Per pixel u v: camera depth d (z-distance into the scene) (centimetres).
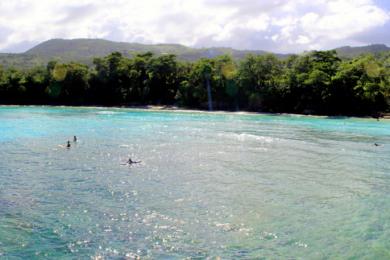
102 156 3788
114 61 13388
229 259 1633
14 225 1930
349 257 1680
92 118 8075
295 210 2266
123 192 2548
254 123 7688
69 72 13150
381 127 7300
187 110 11425
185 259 1617
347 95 9944
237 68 11719
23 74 13625
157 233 1877
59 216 2070
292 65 11762
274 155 4062
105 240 1783
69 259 1598
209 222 2038
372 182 2986
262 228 1975
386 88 10044
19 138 4872
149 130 6012
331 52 11538
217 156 3928
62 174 3017
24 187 2620
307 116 9756
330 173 3275
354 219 2134
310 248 1756
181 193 2556
